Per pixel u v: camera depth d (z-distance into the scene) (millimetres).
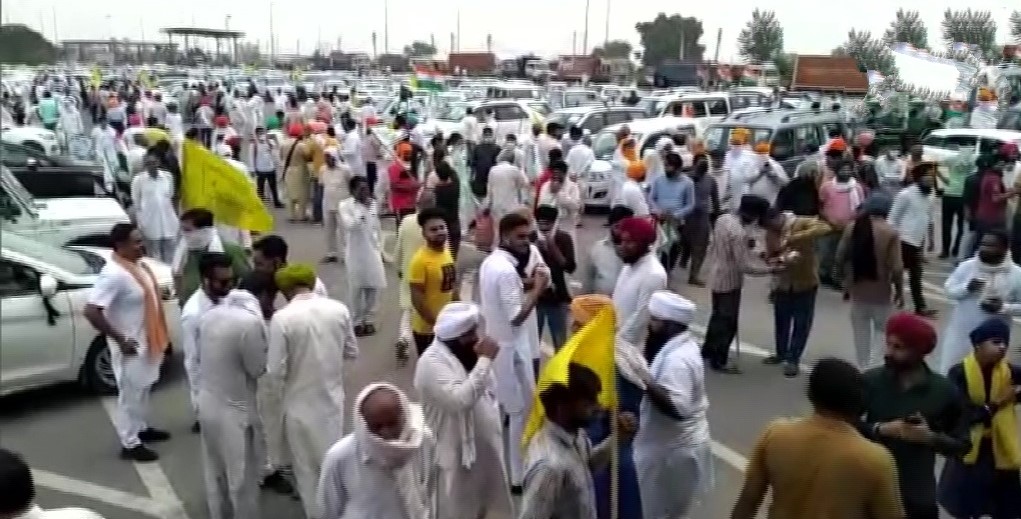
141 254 7238
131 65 74625
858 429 4609
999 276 7027
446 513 5355
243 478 5820
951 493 5441
